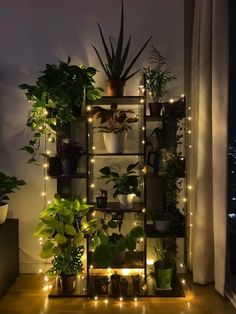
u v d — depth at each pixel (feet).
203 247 7.36
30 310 6.50
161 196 8.10
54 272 7.07
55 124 7.10
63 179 7.76
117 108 7.94
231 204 7.87
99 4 8.01
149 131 8.16
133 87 8.04
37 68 8.09
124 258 7.38
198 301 6.81
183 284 7.54
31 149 7.54
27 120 7.84
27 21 8.04
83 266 7.97
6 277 7.27
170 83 8.02
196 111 7.63
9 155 8.22
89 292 6.99
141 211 7.13
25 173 8.24
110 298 6.91
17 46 8.07
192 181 7.85
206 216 7.30
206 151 7.18
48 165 7.25
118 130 7.27
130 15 8.00
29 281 7.83
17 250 8.07
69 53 8.07
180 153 7.42
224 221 6.76
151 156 7.70
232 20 7.48
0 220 7.38
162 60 8.00
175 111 7.18
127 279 7.51
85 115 7.21
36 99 6.92
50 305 6.68
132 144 8.19
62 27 8.05
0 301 6.86
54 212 7.00
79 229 7.13
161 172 7.22
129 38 7.64
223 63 6.59
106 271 8.00
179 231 7.20
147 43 7.68
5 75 8.12
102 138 8.18
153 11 7.98
